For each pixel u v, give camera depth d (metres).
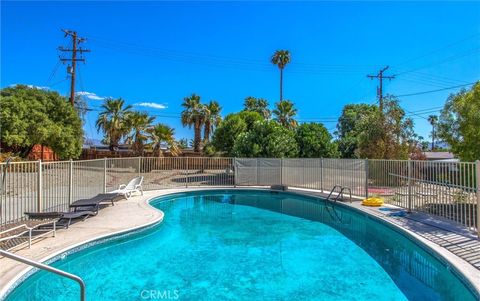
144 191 16.27
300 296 5.49
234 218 12.07
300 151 24.05
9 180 7.77
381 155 19.38
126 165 16.23
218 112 36.75
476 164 7.06
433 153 37.91
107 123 34.25
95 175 13.03
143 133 30.73
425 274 6.50
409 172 10.61
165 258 7.52
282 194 17.11
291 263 7.17
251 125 27.36
